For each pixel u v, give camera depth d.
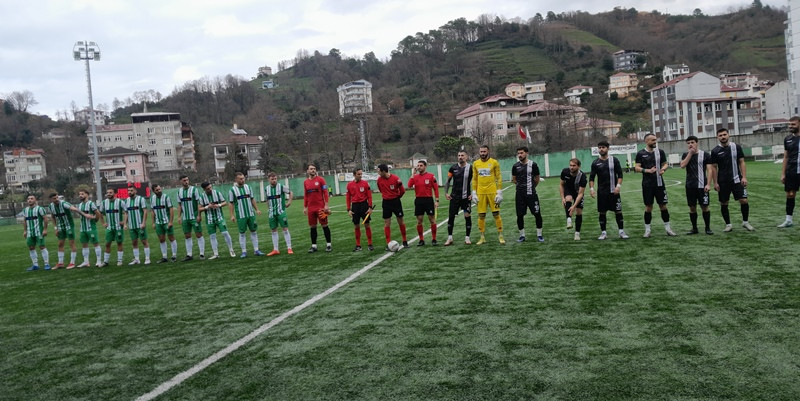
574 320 4.91
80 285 9.21
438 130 83.25
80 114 102.69
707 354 3.91
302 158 72.94
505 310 5.40
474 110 77.38
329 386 3.75
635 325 4.66
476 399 3.40
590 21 135.25
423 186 10.41
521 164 10.02
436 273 7.62
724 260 7.13
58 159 73.50
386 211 10.26
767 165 33.69
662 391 3.36
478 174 10.02
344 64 130.38
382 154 74.88
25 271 11.94
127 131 79.38
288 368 4.16
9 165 74.31
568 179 11.48
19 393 4.05
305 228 16.98
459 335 4.69
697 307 5.07
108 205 11.75
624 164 46.34
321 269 8.73
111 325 5.99
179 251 13.63
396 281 7.25
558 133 62.78
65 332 5.83
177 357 4.63
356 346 4.58
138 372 4.32
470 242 10.38
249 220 11.31
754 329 4.37
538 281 6.64
